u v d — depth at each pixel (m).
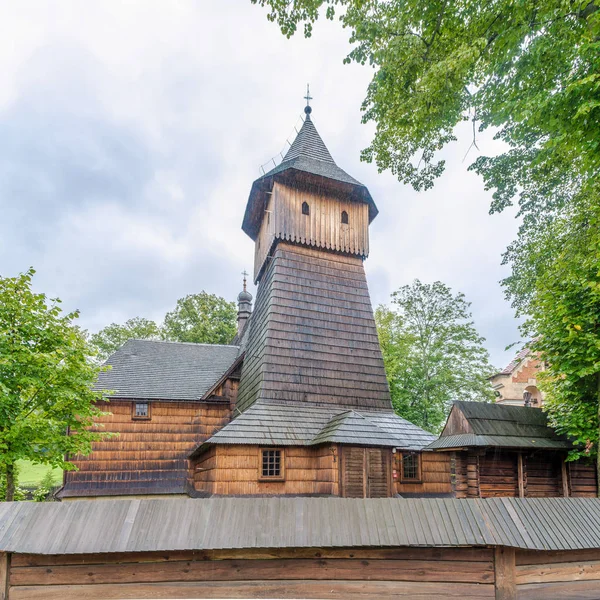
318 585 4.23
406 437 14.85
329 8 9.25
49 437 11.00
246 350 19.69
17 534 3.78
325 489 12.99
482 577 4.29
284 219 17.61
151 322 44.25
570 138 8.05
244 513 4.18
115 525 3.93
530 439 11.53
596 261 9.52
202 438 18.64
